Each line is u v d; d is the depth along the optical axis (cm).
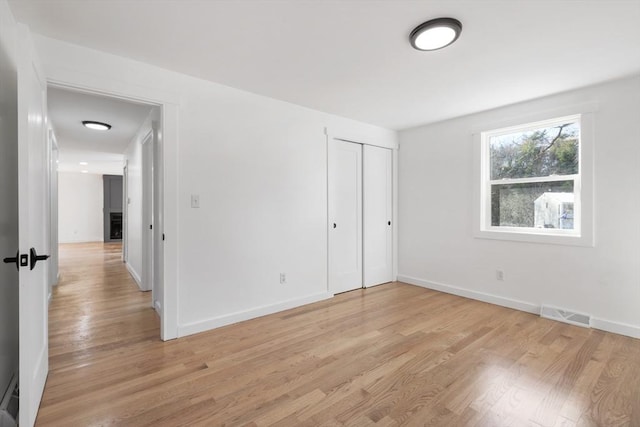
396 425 162
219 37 210
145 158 407
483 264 370
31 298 154
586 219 293
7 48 174
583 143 293
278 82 283
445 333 277
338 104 342
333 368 217
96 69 225
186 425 161
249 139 306
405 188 454
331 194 377
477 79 276
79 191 952
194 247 274
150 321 304
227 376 207
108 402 179
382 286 435
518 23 191
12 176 188
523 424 162
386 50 226
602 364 222
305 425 162
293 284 345
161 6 176
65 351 240
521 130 346
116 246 862
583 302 297
